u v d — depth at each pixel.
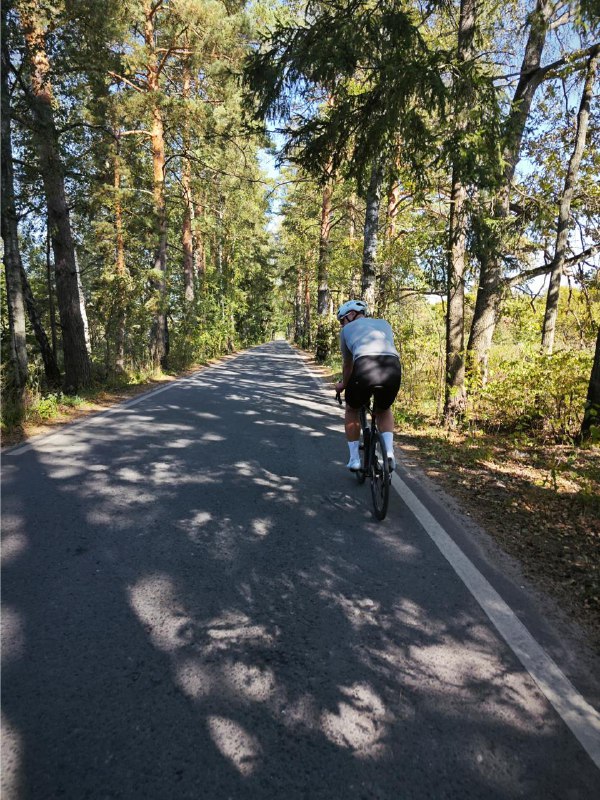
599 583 3.26
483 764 1.89
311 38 6.15
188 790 1.75
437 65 5.75
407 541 3.89
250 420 8.92
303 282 42.34
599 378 6.36
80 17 9.66
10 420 7.64
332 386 14.91
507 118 6.14
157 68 15.95
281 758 1.90
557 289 8.31
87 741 1.95
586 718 2.14
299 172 8.17
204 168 22.25
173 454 6.36
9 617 2.76
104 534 3.87
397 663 2.46
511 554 3.70
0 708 2.10
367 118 6.52
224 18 15.33
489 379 8.30
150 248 18.58
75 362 11.77
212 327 27.09
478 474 5.75
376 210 11.35
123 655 2.46
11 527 3.97
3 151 8.87
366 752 1.93
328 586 3.18
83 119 13.70
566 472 5.74
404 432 8.12
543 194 9.36
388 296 11.51
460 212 7.42
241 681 2.30
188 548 3.67
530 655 2.54
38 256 19.48
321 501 4.77
